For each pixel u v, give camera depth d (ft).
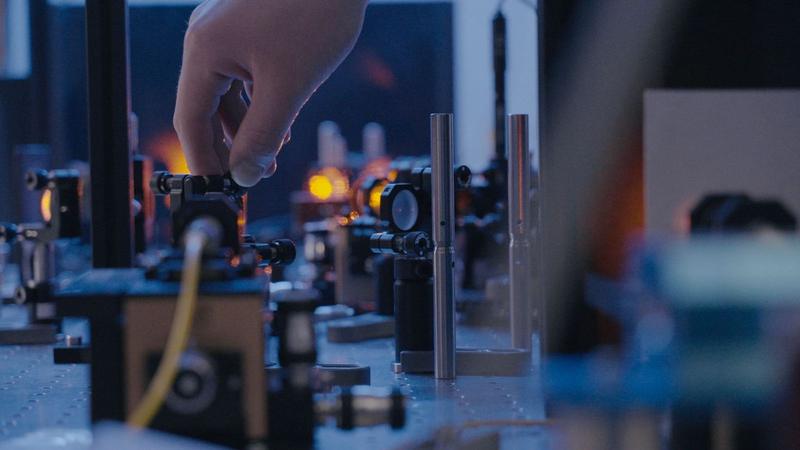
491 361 6.01
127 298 3.44
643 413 3.41
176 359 3.41
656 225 4.60
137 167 7.93
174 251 3.84
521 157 6.79
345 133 22.75
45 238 8.65
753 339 2.93
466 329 8.64
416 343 6.26
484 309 8.82
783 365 2.78
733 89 4.61
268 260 5.46
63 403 5.09
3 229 8.61
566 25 4.63
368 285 10.12
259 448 3.45
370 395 4.17
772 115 4.59
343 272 10.12
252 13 5.15
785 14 4.60
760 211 2.96
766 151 4.59
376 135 18.62
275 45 5.12
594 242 4.63
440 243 5.84
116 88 6.03
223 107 5.72
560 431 3.63
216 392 3.44
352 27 5.24
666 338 3.14
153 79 21.49
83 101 20.52
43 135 19.07
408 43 22.39
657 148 4.60
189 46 5.26
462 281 10.03
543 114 4.66
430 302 6.28
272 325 3.93
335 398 4.15
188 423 3.44
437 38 22.29
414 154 22.67
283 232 19.77
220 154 5.68
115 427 3.38
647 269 2.97
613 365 3.48
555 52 4.64
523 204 6.79
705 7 4.61
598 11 4.63
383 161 15.94
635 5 4.62
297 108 5.27
